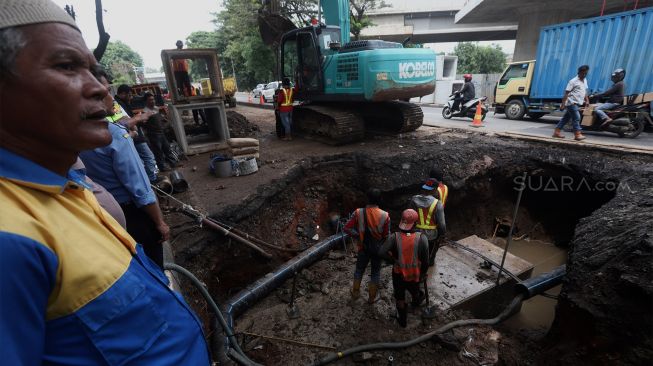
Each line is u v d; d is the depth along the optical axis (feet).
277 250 17.93
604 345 10.37
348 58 23.93
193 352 3.60
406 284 13.28
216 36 130.72
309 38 26.61
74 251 2.44
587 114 25.89
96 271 2.54
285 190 20.21
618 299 10.43
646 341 9.39
